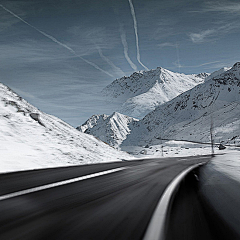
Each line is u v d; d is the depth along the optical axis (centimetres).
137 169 1027
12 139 1409
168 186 614
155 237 261
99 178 707
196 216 364
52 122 2228
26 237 247
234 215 392
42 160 1192
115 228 286
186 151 8925
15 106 1973
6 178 643
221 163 1717
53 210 350
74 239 248
